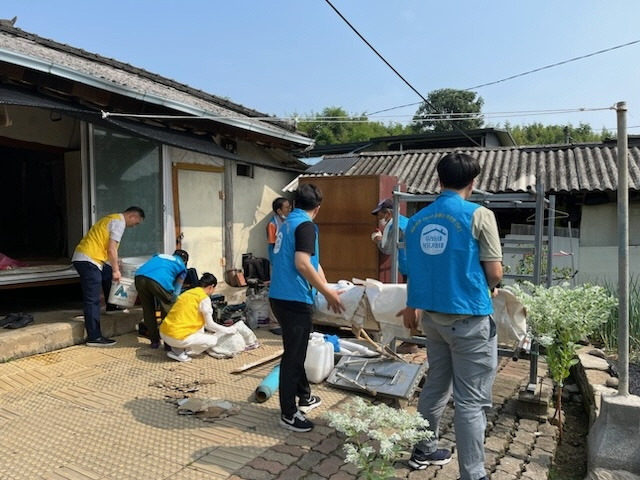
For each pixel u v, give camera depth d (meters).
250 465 2.91
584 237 8.47
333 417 2.30
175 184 7.14
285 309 3.29
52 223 8.38
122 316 5.81
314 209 3.47
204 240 7.74
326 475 2.82
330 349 4.42
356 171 10.62
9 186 8.66
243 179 8.62
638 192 8.07
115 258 5.35
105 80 5.14
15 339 4.71
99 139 6.11
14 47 5.29
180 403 3.77
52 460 2.93
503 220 9.12
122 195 6.41
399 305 3.88
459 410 2.66
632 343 5.02
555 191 8.30
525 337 3.65
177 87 8.45
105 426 3.41
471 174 2.72
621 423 2.92
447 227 2.62
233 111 9.02
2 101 4.03
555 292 3.64
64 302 6.79
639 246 8.11
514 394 4.23
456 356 2.68
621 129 2.88
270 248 6.50
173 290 5.36
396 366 4.27
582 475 3.18
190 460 2.96
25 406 3.70
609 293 5.81
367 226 6.79
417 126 29.72
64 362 4.72
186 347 4.91
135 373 4.52
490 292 2.67
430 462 2.96
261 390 3.87
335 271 6.99
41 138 6.71
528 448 3.28
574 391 4.52
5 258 6.02
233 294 7.47
